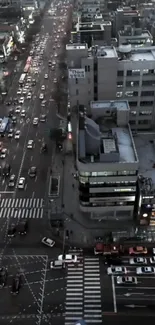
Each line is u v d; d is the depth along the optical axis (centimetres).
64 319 9012
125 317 8975
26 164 14575
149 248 10794
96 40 18975
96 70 12531
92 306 9300
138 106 13825
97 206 11381
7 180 13850
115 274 10094
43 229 11669
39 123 17200
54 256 10712
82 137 10712
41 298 9538
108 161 10325
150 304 9275
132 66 12581
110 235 11238
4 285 9881
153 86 13162
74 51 12469
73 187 13275
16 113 18125
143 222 11462
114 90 13138
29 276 10156
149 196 10625
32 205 12644
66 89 19925
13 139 16138
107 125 12162
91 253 10750
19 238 11394
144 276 10025
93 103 12194
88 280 9994
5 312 9212
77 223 11762
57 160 14712
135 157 10538
